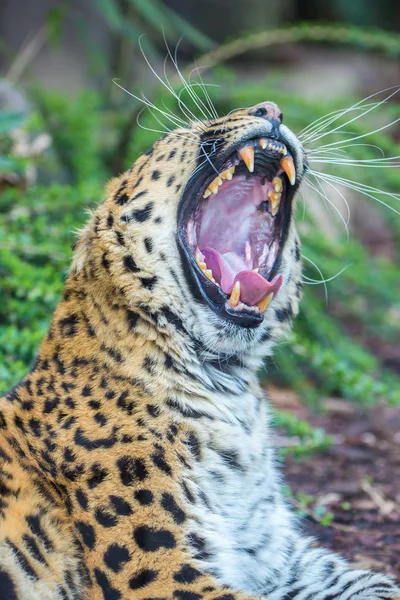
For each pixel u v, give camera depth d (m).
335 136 17.67
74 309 8.83
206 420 8.68
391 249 28.06
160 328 8.71
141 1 18.33
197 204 9.20
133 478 8.06
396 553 10.89
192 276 8.91
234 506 8.55
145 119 18.58
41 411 8.40
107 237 8.86
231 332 9.01
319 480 13.16
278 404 16.11
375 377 18.08
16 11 28.42
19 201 14.59
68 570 7.88
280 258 9.62
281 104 18.72
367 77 36.94
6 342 11.72
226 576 8.05
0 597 7.52
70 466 8.08
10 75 19.67
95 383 8.43
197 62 19.05
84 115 21.08
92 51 22.45
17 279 12.25
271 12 40.84
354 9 45.19
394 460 14.22
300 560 9.35
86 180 17.83
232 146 9.07
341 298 20.08
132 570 7.80
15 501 7.93
